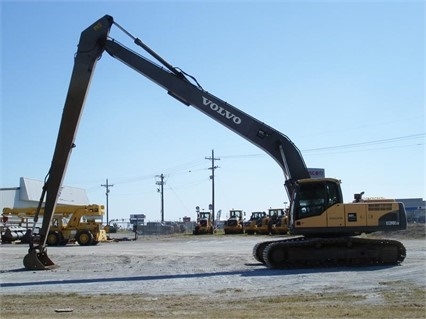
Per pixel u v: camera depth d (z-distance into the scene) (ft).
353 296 47.85
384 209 71.61
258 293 50.67
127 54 72.95
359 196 75.20
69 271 74.08
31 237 76.48
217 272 69.05
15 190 229.25
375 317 38.52
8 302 48.14
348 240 71.41
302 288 53.26
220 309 42.63
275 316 39.22
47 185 72.90
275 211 211.61
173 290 53.93
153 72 73.41
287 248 71.72
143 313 41.42
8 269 77.61
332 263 71.92
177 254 102.99
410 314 39.50
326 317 38.65
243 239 176.04
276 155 73.97
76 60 71.56
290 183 73.41
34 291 55.21
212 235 224.12
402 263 74.08
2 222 167.63
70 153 71.31
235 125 73.97
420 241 137.28
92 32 71.97
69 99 71.00
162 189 341.62
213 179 291.99
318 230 71.46
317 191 72.33
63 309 43.80
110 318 39.42
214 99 73.92
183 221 374.02
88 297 50.31
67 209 157.07
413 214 290.15
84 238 153.79
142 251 115.75
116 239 187.32
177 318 39.06
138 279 63.41
